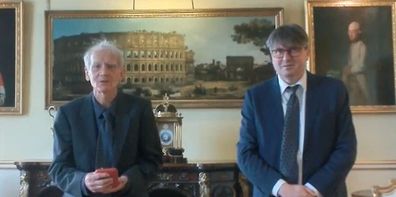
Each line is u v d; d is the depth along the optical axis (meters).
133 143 2.26
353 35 4.30
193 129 4.35
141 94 4.35
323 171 2.07
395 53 4.26
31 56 4.45
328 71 4.29
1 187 4.36
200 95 4.34
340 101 2.18
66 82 4.38
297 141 2.13
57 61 4.40
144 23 4.39
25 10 4.46
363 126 4.29
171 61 4.37
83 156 2.22
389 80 4.26
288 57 2.12
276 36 2.14
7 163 4.36
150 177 2.29
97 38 4.38
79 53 4.39
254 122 2.23
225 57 4.36
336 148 2.15
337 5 4.30
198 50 4.37
